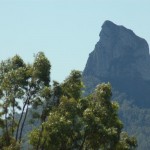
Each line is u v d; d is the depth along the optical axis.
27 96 79.19
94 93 76.31
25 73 79.75
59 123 69.56
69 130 69.81
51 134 70.12
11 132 81.62
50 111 75.69
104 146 74.94
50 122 70.19
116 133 72.62
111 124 75.19
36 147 76.38
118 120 76.38
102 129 71.19
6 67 84.00
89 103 74.62
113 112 75.94
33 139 75.81
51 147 74.69
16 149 75.69
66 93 78.38
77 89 78.81
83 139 73.19
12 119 81.00
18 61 84.25
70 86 78.88
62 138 70.88
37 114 78.31
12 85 79.38
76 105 73.38
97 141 74.00
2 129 83.06
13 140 78.81
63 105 72.50
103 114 73.38
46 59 79.62
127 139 82.62
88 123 70.62
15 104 79.50
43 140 75.88
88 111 70.88
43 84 79.31
